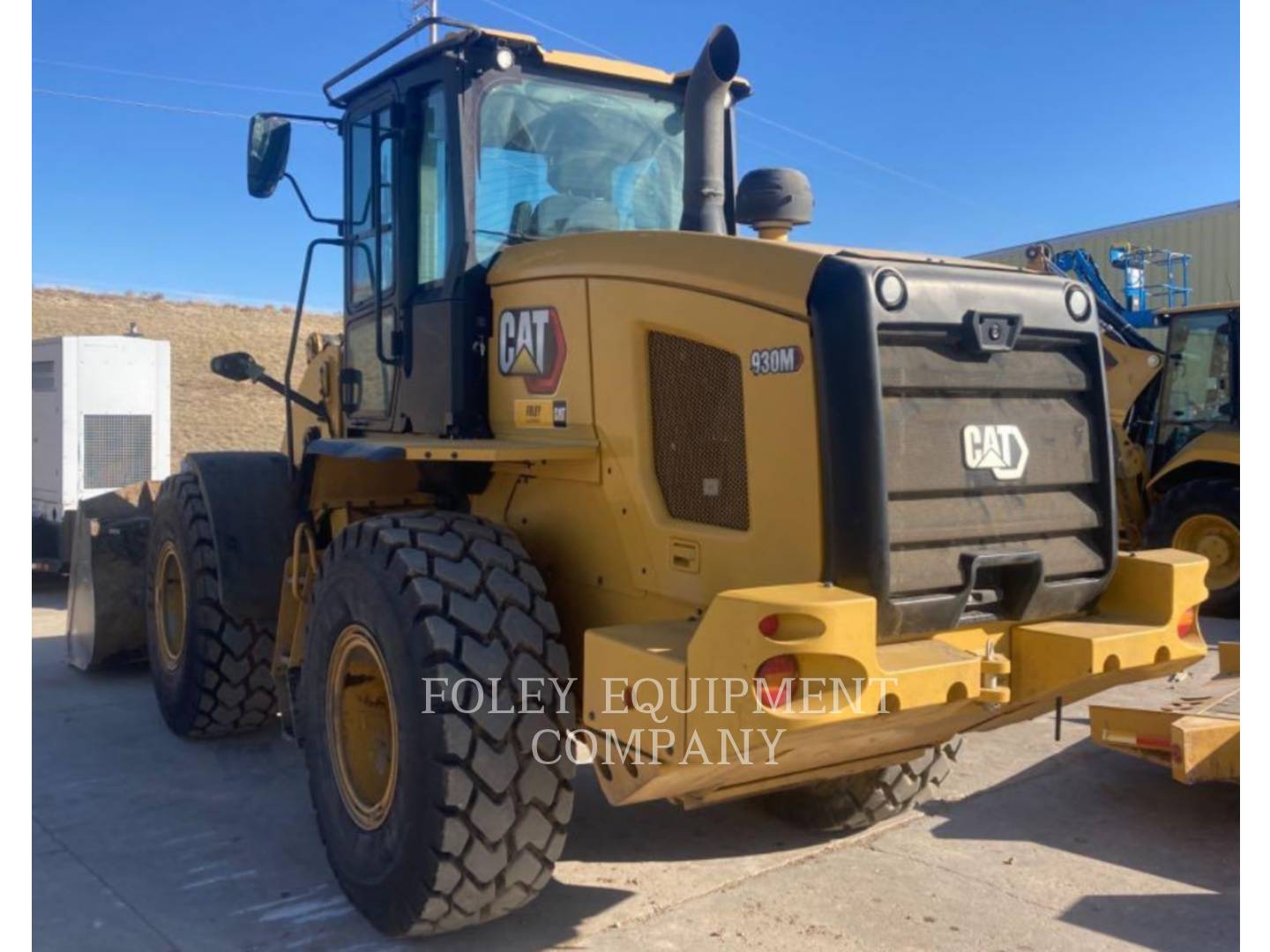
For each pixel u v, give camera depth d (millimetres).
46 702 6160
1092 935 3516
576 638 3701
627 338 3455
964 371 3139
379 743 3541
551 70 4215
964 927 3557
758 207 3678
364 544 3539
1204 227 17719
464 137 3967
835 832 4301
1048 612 3301
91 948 3371
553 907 3658
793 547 3010
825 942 3443
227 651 5152
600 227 4312
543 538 3826
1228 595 9008
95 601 6449
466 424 3969
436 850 3131
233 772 5000
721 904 3699
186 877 3891
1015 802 4672
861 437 2889
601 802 4625
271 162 4547
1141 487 9961
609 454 3537
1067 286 3414
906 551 3006
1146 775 4992
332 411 5105
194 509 5215
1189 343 9805
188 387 25891
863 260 2998
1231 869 4023
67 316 31750
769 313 3053
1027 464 3270
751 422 3109
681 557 3320
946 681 2844
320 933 3473
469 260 3971
